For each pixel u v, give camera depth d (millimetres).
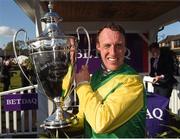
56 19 2262
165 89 6609
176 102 7129
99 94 1987
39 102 5164
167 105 3422
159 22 9211
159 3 6645
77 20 9477
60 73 2174
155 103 3377
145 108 2018
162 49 6734
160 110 3354
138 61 9570
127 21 9656
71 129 2264
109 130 1886
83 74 1999
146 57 9562
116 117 1842
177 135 2916
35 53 2186
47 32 2201
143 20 9586
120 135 1932
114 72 2016
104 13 8195
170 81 6621
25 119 6496
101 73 2158
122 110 1849
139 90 1931
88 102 1902
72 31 9680
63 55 2172
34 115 6527
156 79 6582
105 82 2014
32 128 6223
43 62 2170
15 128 6164
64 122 2145
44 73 2180
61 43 2164
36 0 5324
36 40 2182
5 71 16562
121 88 1907
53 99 2229
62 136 2199
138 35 9648
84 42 8898
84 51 8828
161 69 6633
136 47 9594
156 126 3279
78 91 1967
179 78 7418
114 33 2012
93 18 9164
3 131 6547
